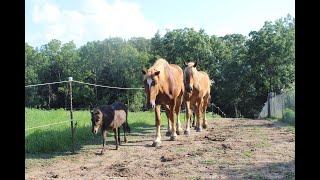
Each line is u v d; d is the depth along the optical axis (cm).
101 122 933
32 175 719
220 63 6272
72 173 732
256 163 789
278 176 668
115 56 7006
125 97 5731
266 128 1560
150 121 1855
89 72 6391
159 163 815
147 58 6412
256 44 5362
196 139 1195
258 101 5519
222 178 662
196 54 6119
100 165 812
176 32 6375
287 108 2222
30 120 1611
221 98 5809
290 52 5219
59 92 6075
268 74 5331
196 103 1427
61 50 7381
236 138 1209
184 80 1314
